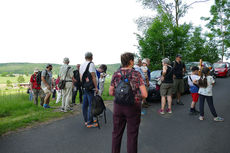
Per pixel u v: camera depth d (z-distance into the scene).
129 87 2.46
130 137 2.49
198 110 5.95
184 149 3.18
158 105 6.89
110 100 8.58
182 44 12.58
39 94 7.39
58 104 7.96
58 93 8.33
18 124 4.65
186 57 13.17
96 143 3.47
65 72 5.86
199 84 4.83
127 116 2.49
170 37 12.28
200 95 4.90
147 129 4.24
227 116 5.14
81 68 4.38
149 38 12.23
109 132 4.07
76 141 3.58
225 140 3.49
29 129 4.32
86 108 4.49
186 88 9.09
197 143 3.41
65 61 5.92
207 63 13.21
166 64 5.53
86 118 4.49
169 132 4.02
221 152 3.02
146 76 5.88
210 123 4.56
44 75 6.54
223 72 16.55
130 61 2.66
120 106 2.52
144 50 12.70
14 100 8.64
